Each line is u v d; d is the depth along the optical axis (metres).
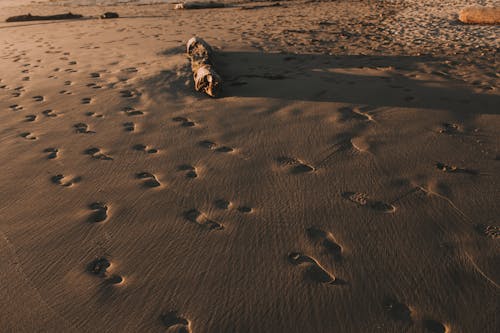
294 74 4.75
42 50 6.41
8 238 2.08
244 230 2.11
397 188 2.43
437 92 4.02
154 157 2.89
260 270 1.85
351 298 1.69
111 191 2.48
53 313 1.64
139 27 8.80
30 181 2.60
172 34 7.64
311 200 2.34
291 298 1.69
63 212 2.29
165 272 1.85
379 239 2.02
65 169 2.75
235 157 2.85
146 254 1.96
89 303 1.69
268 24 8.70
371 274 1.81
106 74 4.84
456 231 2.06
